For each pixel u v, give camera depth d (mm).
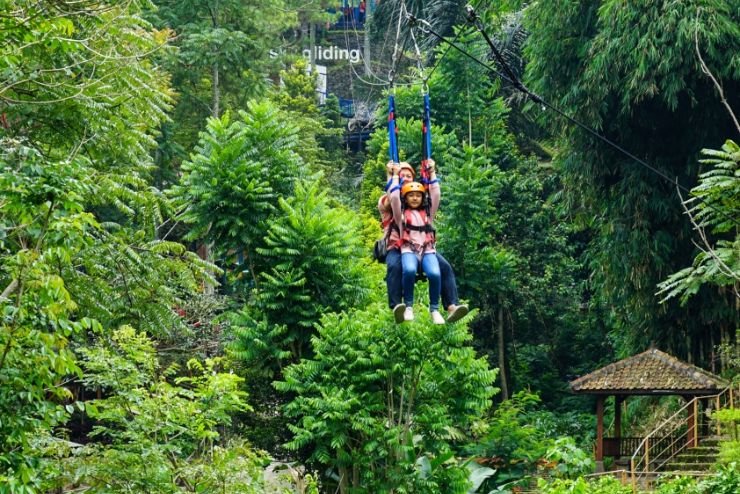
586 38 25391
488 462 22953
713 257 16375
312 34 58406
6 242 13258
